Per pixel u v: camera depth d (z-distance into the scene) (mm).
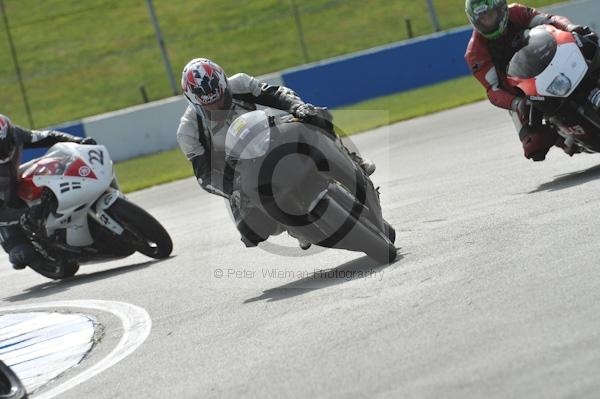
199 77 21828
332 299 19703
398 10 96750
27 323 26297
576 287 15812
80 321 24797
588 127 25406
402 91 80750
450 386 12727
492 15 25734
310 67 78625
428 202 30469
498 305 15969
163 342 20031
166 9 104250
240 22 99750
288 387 14398
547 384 12008
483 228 23078
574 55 24938
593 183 25156
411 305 17406
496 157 37406
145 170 66500
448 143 46438
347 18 96750
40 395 18031
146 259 33844
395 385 13266
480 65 27078
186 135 22703
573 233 19797
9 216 31344
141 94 87688
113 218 31062
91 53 97562
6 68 96938
